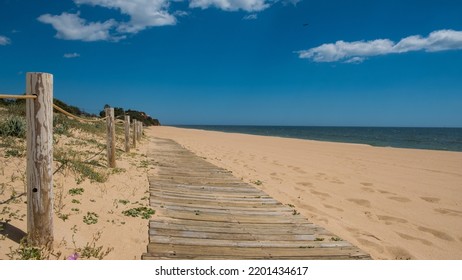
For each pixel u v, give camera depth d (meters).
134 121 13.52
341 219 5.48
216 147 18.02
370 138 45.41
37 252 3.20
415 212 6.08
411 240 4.71
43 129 3.21
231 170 9.62
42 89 3.17
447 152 17.78
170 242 4.01
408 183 8.71
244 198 6.38
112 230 4.15
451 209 6.36
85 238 3.79
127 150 11.20
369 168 11.26
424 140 42.03
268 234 4.51
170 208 5.37
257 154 14.84
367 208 6.26
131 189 6.22
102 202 5.07
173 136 28.42
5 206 4.03
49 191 3.33
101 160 8.09
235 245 4.07
